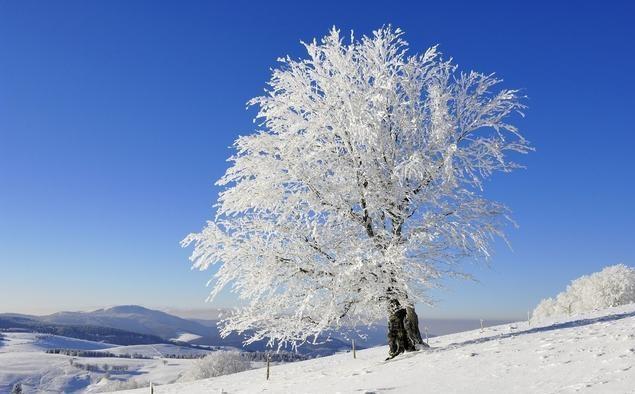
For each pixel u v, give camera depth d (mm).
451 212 18797
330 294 17766
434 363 14477
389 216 18109
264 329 18688
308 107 20359
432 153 19219
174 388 25438
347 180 19031
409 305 18188
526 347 13883
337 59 20500
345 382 14883
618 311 24203
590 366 10094
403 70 20734
